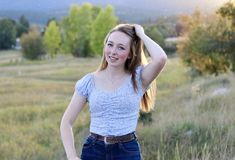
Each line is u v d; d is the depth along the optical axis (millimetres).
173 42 80750
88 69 67688
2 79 52469
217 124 7875
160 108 15445
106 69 3795
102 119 3676
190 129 7996
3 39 140625
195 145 7055
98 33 79750
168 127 8422
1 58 116000
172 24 97750
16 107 23016
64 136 3691
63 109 22000
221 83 21203
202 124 8109
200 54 30250
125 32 3719
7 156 10805
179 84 34969
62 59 96875
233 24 27875
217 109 10891
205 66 31250
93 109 3701
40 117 19938
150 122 11070
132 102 3686
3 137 14062
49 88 38812
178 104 15867
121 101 3648
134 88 3711
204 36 28656
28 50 102250
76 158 3621
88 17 94125
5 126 17031
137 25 3816
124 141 3658
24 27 157750
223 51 27953
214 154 6328
